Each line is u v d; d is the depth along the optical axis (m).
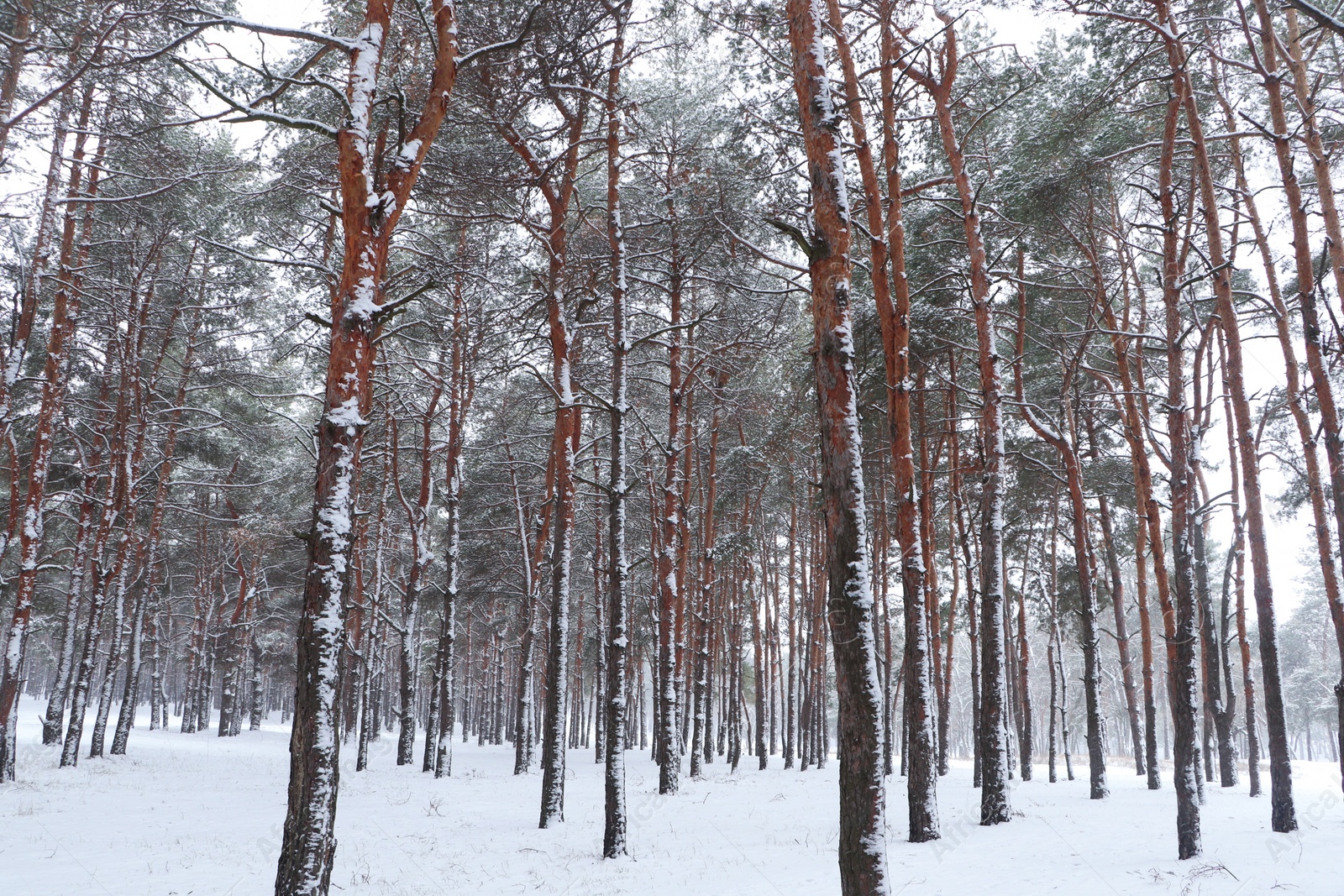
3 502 25.66
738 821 15.32
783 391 25.38
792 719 34.03
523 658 27.16
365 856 12.16
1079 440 23.50
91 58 13.20
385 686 60.19
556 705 15.15
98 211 20.78
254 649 47.50
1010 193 16.41
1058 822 13.68
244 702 63.56
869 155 13.98
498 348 22.88
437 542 41.44
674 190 18.47
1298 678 60.31
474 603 44.66
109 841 13.01
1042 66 16.22
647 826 15.02
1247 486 12.38
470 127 14.64
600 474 28.48
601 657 33.12
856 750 7.09
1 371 17.94
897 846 12.23
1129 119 15.53
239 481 33.53
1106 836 12.14
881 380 18.47
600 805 18.31
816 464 24.66
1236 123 15.23
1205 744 24.39
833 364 7.80
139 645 30.27
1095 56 14.62
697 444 27.84
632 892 9.66
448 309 24.39
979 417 22.91
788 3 8.73
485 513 31.88
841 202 8.08
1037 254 19.47
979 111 16.42
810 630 31.55
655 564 26.70
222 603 42.28
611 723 12.52
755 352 20.64
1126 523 28.83
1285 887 8.34
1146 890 8.58
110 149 18.72
